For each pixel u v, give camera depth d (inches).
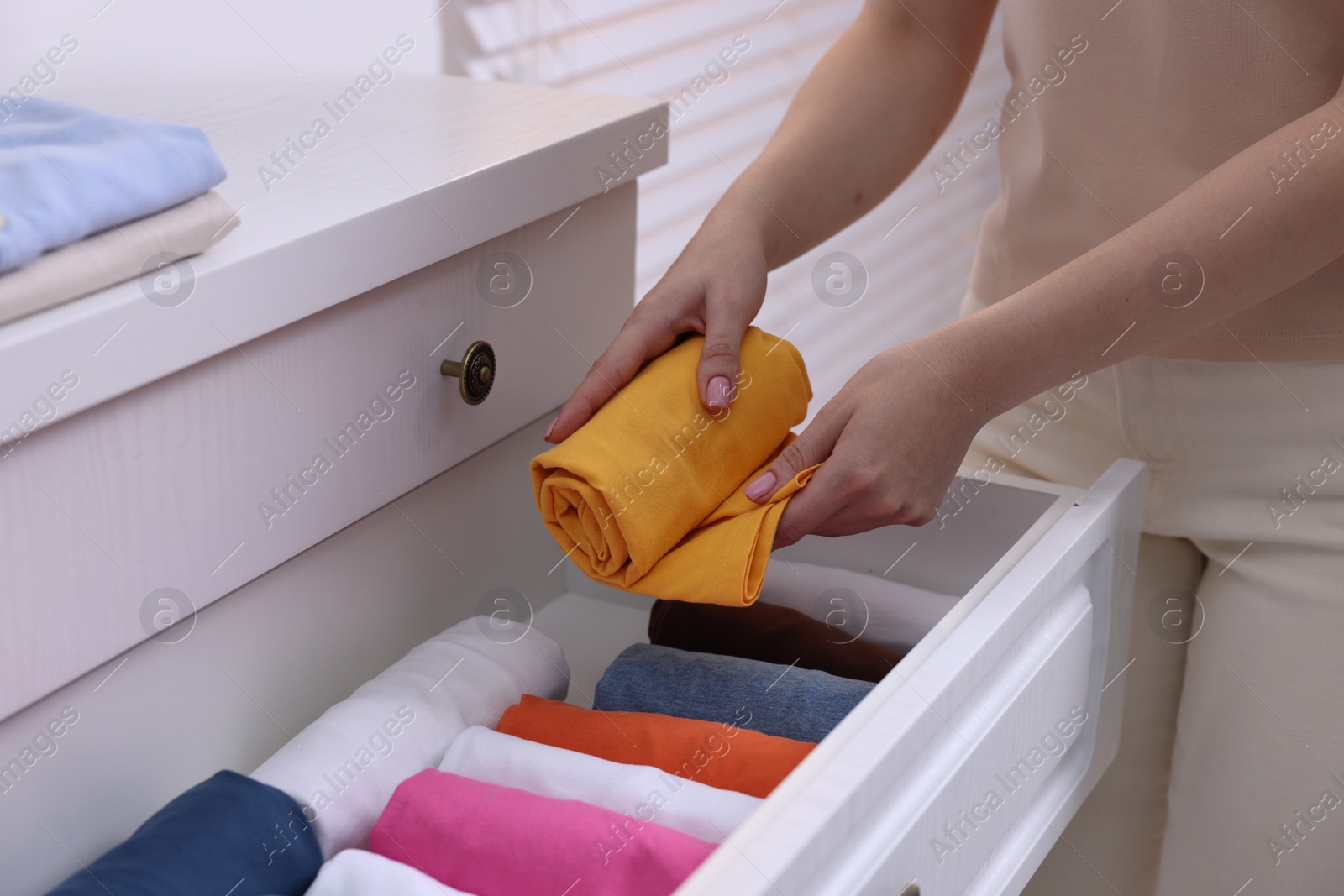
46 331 15.7
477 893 17.9
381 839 18.8
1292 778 26.0
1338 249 21.1
